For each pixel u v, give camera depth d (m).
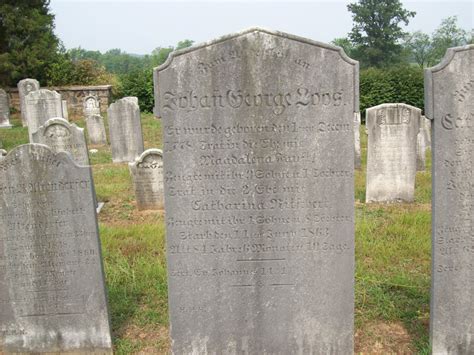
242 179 1.50
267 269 1.56
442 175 1.48
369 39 18.53
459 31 19.61
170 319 1.59
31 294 1.64
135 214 3.32
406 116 3.29
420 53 20.39
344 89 1.43
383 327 1.80
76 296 1.64
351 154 1.47
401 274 2.17
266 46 1.41
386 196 3.42
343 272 1.55
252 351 1.62
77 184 1.57
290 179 1.50
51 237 1.61
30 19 10.25
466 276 1.54
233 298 1.58
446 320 1.57
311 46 1.41
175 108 1.45
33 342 1.67
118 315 1.91
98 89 9.58
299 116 1.46
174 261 1.55
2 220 1.59
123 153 5.18
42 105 5.93
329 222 1.52
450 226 1.51
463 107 1.44
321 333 1.60
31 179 1.57
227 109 1.45
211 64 1.42
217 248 1.54
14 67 10.06
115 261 2.38
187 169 1.49
